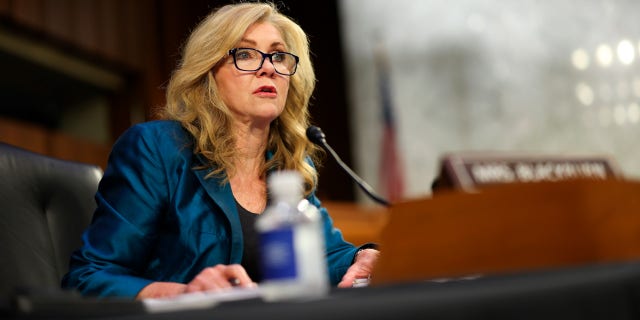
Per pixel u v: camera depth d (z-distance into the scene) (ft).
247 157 7.62
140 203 6.74
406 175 37.29
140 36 28.14
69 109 27.35
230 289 4.60
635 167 34.88
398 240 4.29
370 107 37.88
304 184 7.98
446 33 37.50
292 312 2.76
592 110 35.63
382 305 2.78
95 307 3.13
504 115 36.42
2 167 7.11
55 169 7.50
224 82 7.58
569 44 36.04
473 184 4.48
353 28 38.52
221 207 6.87
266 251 3.56
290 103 8.17
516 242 3.97
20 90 25.75
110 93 27.68
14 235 6.86
